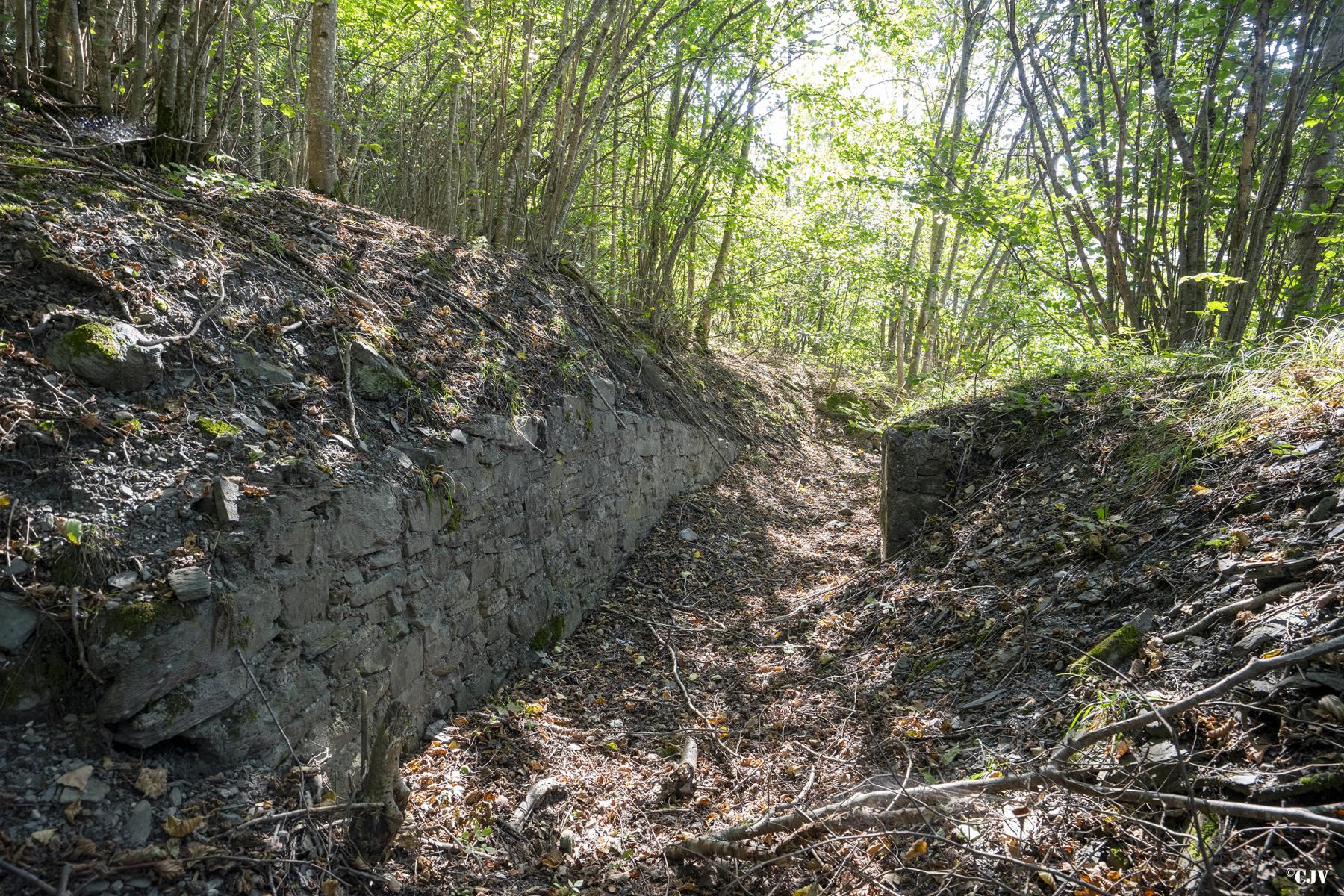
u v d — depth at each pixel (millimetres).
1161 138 6629
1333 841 2160
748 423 10961
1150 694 2896
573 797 3543
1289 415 3867
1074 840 2604
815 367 17219
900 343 15680
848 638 4918
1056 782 2559
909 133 9539
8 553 2375
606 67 8969
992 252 11469
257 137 6410
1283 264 6723
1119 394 5277
